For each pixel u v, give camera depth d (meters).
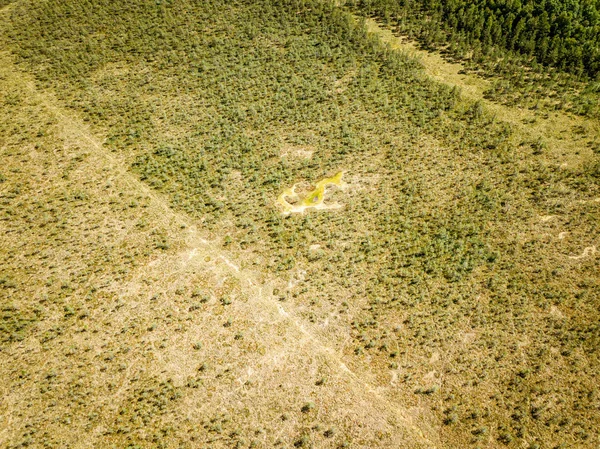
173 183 37.75
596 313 27.95
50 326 29.27
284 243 32.94
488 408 24.81
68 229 34.84
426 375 26.16
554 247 31.38
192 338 28.34
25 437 24.73
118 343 28.30
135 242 33.72
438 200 34.81
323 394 25.69
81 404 25.92
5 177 38.88
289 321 28.83
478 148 38.22
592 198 34.00
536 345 26.91
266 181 37.28
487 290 29.41
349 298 29.62
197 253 32.84
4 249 33.75
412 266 30.94
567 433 23.80
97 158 40.22
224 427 24.77
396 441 23.98
